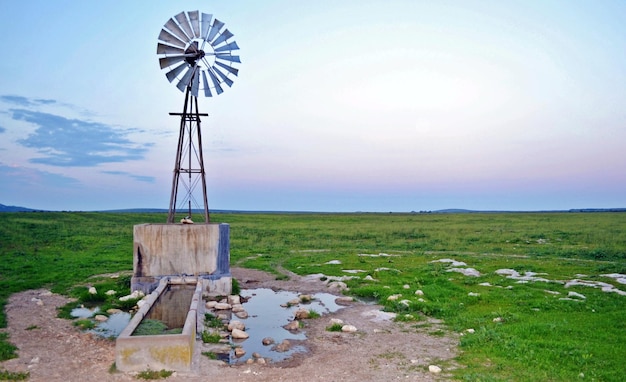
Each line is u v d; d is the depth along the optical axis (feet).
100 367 32.99
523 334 40.22
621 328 41.70
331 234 149.18
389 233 151.94
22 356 35.37
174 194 65.36
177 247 60.03
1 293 57.57
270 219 254.68
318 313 52.54
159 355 32.42
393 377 31.96
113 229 147.54
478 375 31.19
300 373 32.94
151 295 49.24
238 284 69.46
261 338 42.88
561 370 31.58
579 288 60.59
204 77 65.10
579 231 148.87
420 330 44.91
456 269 76.48
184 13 64.08
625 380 29.71
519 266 79.36
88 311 51.62
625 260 87.66
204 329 44.32
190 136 66.08
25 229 131.03
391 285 66.28
